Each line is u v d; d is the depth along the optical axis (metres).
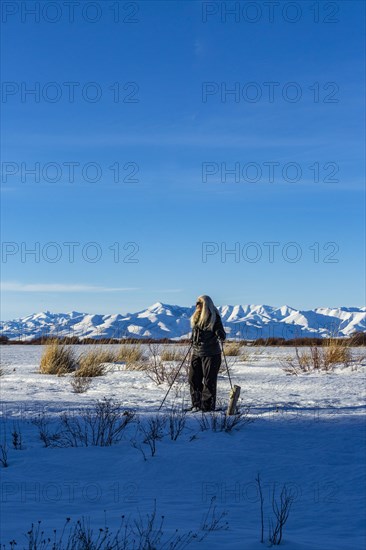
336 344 20.50
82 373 17.94
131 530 4.24
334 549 3.97
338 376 17.12
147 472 6.21
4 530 4.20
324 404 10.97
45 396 12.71
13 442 7.52
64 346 20.25
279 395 12.51
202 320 10.58
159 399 12.05
